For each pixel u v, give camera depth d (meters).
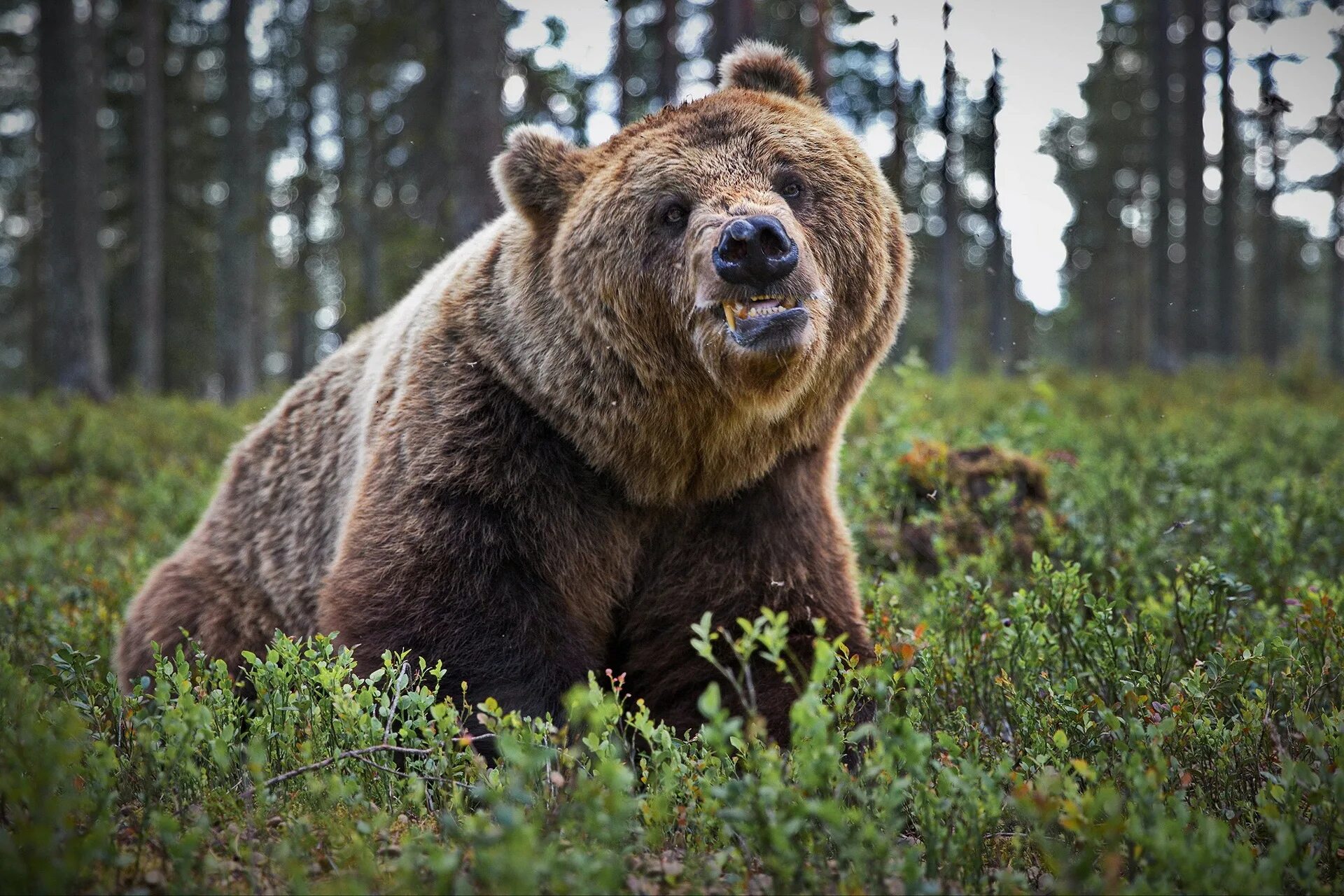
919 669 7.66
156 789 6.38
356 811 6.16
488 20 28.28
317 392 11.77
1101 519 13.82
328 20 59.28
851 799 6.12
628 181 8.72
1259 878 4.95
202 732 6.38
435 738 6.66
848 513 14.00
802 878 5.34
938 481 13.62
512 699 8.26
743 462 8.87
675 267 8.50
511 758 5.44
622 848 5.70
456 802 6.16
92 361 40.84
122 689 10.48
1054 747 6.92
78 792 6.08
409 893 5.13
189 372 64.06
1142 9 73.56
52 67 40.69
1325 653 8.11
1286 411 30.52
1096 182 81.69
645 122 9.30
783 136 8.88
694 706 9.04
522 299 9.02
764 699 8.79
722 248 7.88
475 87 28.06
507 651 8.33
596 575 8.95
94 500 22.28
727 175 8.57
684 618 9.13
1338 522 12.94
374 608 8.43
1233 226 59.75
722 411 8.62
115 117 68.50
